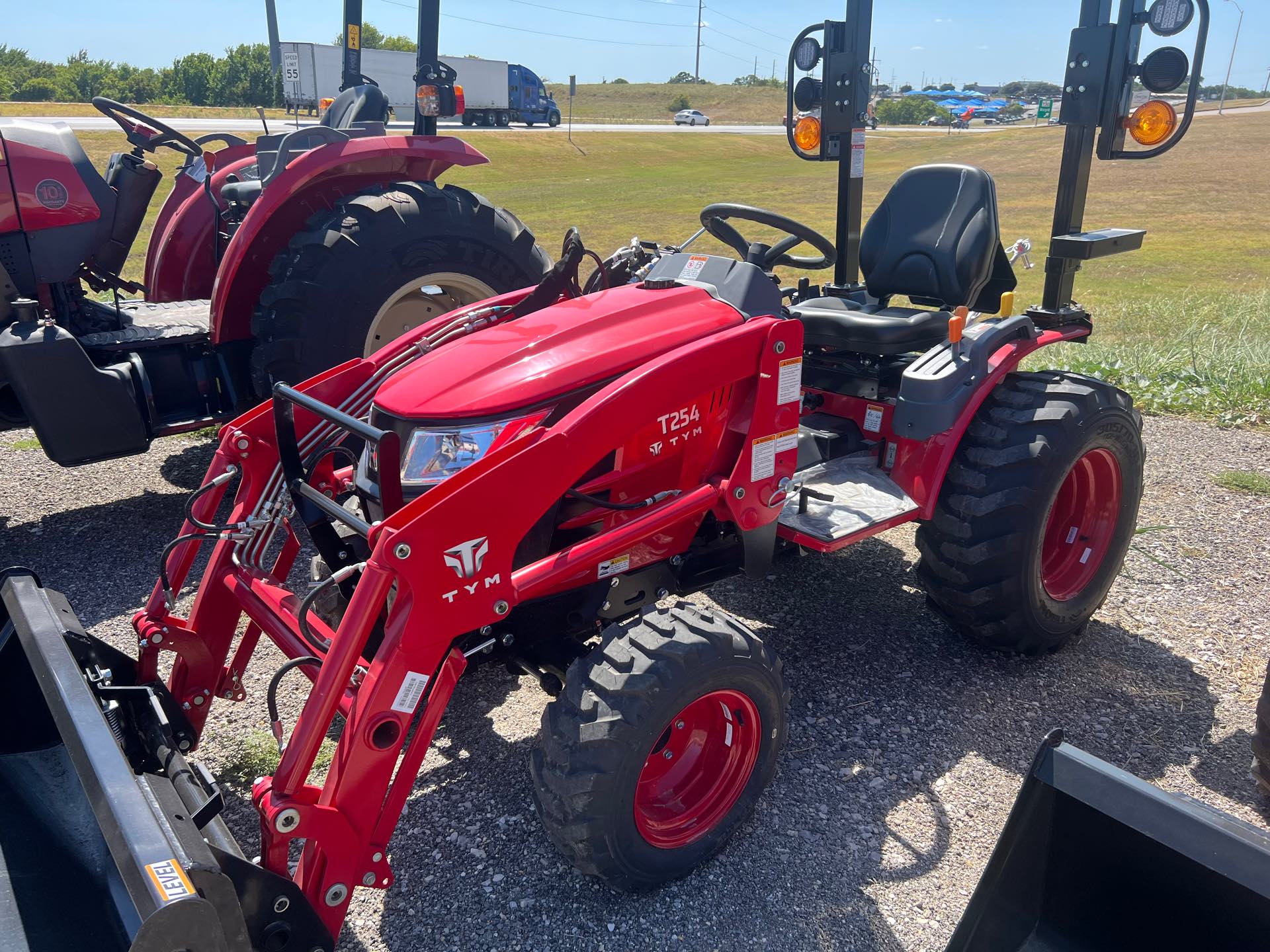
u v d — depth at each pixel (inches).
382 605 79.4
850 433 141.0
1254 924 62.4
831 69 150.6
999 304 146.2
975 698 125.0
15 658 90.6
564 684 92.4
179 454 218.4
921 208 148.9
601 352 97.2
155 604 100.0
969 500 121.2
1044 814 69.2
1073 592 133.7
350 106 222.8
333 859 78.3
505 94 1563.7
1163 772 111.0
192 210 216.8
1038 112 1755.7
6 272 169.0
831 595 152.3
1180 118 124.3
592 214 665.0
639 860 89.0
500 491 82.1
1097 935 71.5
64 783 88.6
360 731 78.3
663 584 108.0
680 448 100.5
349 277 173.0
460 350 101.3
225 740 115.7
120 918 74.9
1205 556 163.8
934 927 89.4
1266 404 239.8
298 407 107.5
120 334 171.2
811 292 162.2
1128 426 131.2
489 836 101.0
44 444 155.3
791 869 96.5
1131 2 126.2
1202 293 434.3
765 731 96.7
